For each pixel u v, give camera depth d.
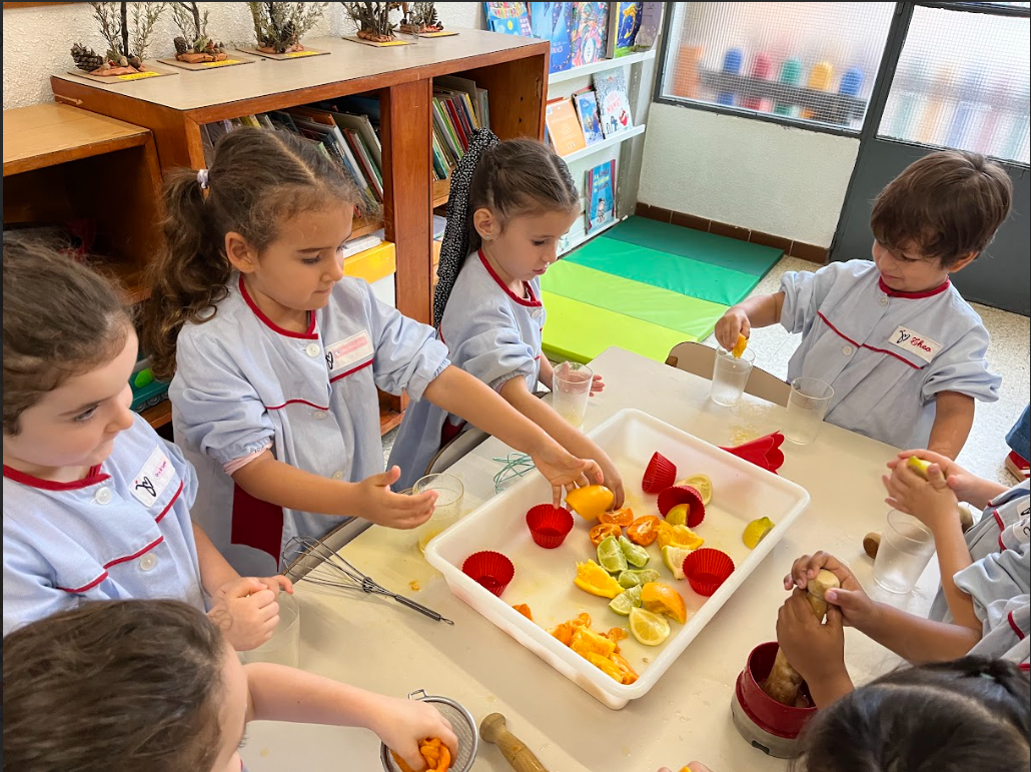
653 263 3.60
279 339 1.09
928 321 1.40
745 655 0.89
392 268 2.06
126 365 0.71
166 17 1.73
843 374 1.52
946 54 3.17
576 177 3.60
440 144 2.28
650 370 1.50
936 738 0.45
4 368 0.62
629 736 0.78
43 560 0.75
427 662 0.86
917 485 1.00
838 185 3.57
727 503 1.14
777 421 1.35
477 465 1.19
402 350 1.22
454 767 0.73
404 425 1.55
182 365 1.03
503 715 0.79
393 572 0.98
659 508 1.12
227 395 1.01
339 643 0.87
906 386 1.45
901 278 1.37
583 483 1.09
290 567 0.99
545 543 1.03
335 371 1.18
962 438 1.32
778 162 3.68
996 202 1.25
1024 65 3.04
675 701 0.82
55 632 0.47
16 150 1.28
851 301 1.50
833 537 1.08
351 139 1.94
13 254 0.66
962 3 3.05
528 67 2.33
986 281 3.37
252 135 1.00
